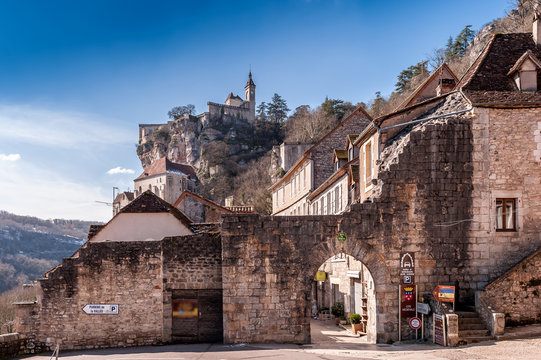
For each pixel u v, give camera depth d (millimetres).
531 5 51688
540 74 19906
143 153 172875
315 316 36094
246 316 18984
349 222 19000
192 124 160375
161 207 24797
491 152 18719
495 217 18641
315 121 101625
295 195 44906
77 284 20438
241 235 19203
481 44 58344
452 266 18625
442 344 16969
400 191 18891
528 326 17469
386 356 15289
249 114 168875
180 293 20422
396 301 18688
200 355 16453
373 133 22453
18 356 19359
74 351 19766
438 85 26375
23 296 50531
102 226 25312
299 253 19109
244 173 123375
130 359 16203
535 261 17797
